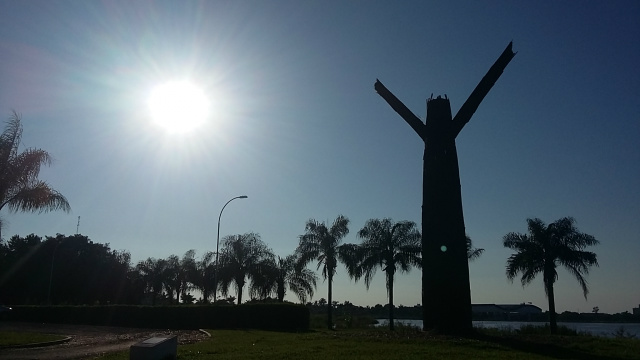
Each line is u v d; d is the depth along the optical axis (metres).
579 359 19.67
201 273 70.38
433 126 33.00
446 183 31.98
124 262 91.06
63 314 53.44
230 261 57.31
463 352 20.55
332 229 53.44
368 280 47.09
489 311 90.62
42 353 21.50
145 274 88.50
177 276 83.88
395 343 24.30
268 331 37.66
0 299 80.94
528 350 22.56
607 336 34.56
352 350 20.80
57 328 43.00
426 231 31.97
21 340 26.25
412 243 47.03
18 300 81.62
